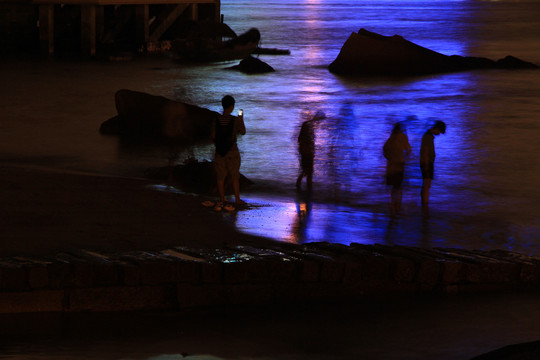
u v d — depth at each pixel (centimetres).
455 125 4728
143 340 1204
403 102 5953
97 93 6031
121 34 10388
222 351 1162
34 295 1319
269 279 1436
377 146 3906
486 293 1546
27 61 8525
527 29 16012
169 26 10356
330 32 14100
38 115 4834
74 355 1116
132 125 4166
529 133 4406
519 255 1708
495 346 1208
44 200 2183
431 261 1530
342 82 7431
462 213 2456
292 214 2300
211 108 5403
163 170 2888
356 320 1343
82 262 1363
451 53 10788
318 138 4141
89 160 3428
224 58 9531
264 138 4134
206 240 1784
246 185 2848
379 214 2388
